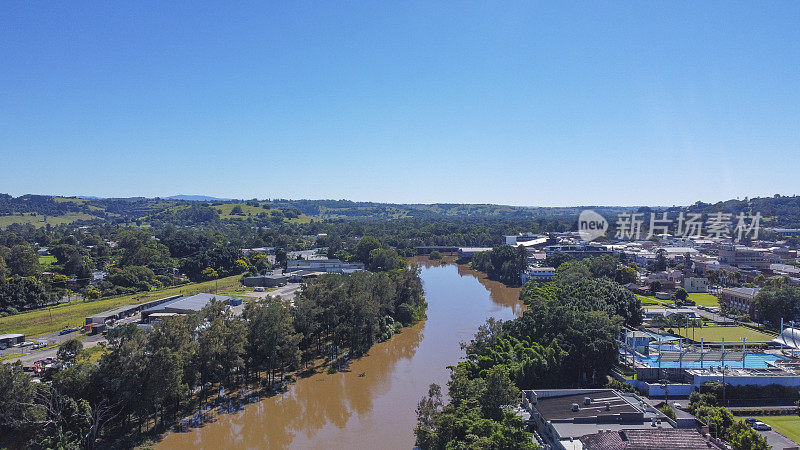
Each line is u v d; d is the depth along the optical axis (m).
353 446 94.75
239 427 102.75
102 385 92.69
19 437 83.19
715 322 177.75
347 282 168.00
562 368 113.50
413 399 116.31
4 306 187.50
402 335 170.12
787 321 167.88
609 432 74.44
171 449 93.00
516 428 78.38
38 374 114.19
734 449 78.25
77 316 181.00
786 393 104.50
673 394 106.88
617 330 120.19
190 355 103.25
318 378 130.12
